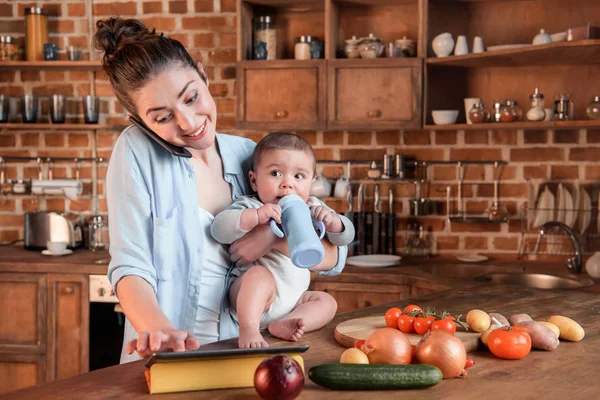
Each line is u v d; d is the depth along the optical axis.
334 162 3.66
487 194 3.54
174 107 1.36
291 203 1.48
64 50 3.82
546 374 1.24
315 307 1.53
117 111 3.84
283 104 3.37
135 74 1.35
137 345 1.18
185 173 1.57
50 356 3.29
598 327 1.57
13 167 3.90
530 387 1.17
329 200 3.71
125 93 1.40
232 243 1.58
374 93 3.29
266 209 1.49
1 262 3.29
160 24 3.76
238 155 1.76
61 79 3.85
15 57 3.71
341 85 3.32
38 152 3.89
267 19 3.44
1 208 3.90
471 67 3.46
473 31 3.46
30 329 3.30
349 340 1.38
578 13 3.33
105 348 3.34
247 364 1.18
